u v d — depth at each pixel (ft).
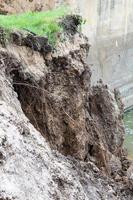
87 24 101.50
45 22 47.88
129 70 119.65
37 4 72.23
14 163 20.77
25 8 69.41
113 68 113.19
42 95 40.73
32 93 39.96
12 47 39.55
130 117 107.45
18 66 38.78
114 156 54.24
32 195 19.92
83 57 50.65
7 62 37.40
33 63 41.32
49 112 41.88
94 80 104.32
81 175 28.99
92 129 51.24
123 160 57.88
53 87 43.57
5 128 22.93
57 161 26.50
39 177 21.67
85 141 46.70
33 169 21.85
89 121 51.29
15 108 30.45
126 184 38.65
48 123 41.45
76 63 47.29
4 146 21.12
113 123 55.88
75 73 46.24
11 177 19.84
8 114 25.13
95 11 104.47
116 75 114.32
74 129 44.42
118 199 30.32
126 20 118.01
